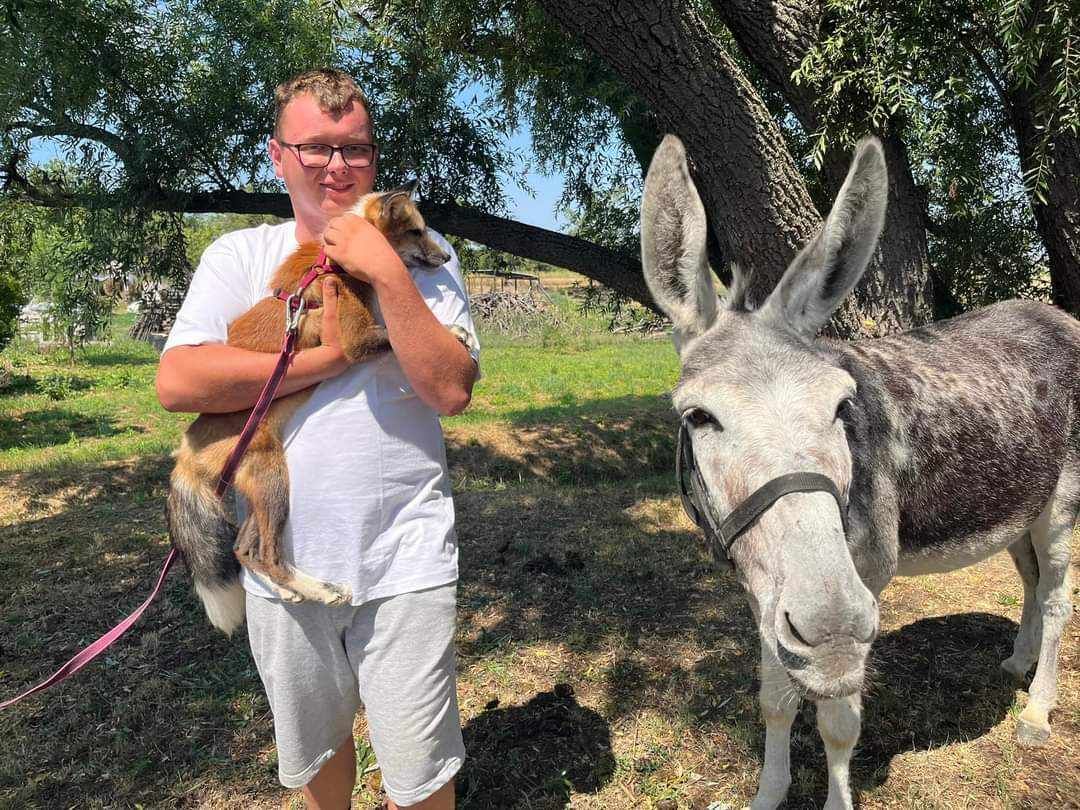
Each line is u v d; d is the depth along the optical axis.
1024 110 5.16
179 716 3.40
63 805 2.88
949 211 5.93
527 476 9.34
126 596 4.66
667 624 4.11
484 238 7.54
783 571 1.58
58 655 3.97
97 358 21.98
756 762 2.97
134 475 8.05
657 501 6.35
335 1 7.64
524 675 3.66
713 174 4.76
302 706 2.03
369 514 1.88
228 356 1.82
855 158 1.99
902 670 3.52
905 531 2.58
